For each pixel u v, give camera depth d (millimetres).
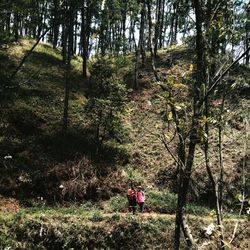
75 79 36031
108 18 32000
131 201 21688
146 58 41250
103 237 19516
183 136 3602
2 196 21906
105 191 24391
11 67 32594
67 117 28938
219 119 4125
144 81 36219
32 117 27734
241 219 19922
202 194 24219
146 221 20531
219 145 4469
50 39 45000
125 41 38531
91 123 28625
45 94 31125
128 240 19688
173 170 27281
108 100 26438
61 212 21688
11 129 26094
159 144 30000
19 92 29375
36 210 21453
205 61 3859
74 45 46969
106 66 28500
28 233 18688
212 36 3938
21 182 22891
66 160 25141
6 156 23109
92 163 25688
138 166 28031
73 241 19109
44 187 23172
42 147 25656
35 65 35406
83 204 23234
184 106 3545
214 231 3555
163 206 23453
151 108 32156
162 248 19688
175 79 3729
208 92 3547
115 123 27703
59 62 38375
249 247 18359
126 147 29438
